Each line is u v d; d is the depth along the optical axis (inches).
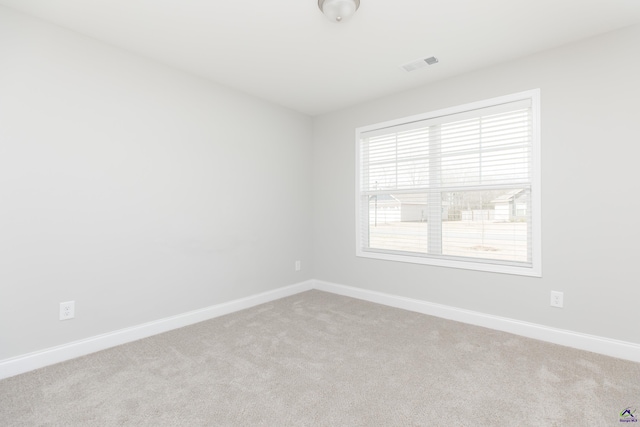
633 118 85.2
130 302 99.3
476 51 99.0
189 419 62.0
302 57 103.0
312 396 69.6
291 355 89.0
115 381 75.6
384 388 72.6
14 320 78.9
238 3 76.1
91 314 91.4
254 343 97.1
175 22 83.7
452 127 119.0
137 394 70.2
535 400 67.8
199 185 117.0
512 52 99.5
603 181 89.1
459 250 118.3
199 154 117.0
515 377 77.0
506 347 93.6
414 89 127.5
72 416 62.7
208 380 76.0
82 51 89.3
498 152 108.7
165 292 107.7
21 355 79.9
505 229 108.2
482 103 110.1
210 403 67.1
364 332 105.5
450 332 105.3
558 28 86.5
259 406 66.1
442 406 65.9
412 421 61.4
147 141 103.0
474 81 112.0
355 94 134.3
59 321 85.8
